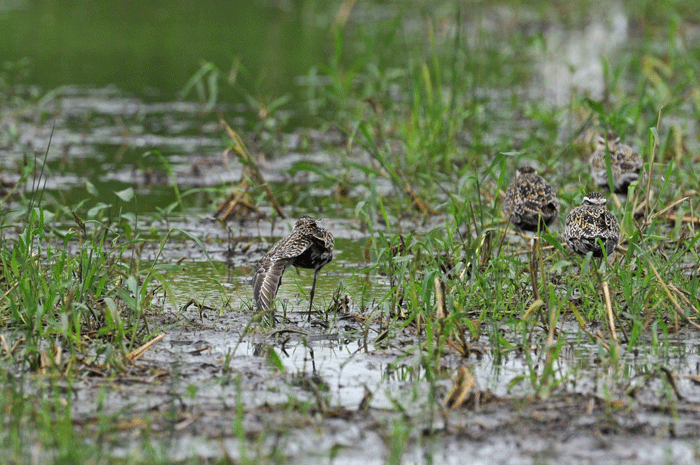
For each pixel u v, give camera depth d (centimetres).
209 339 1112
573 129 2394
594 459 811
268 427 865
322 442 838
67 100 2809
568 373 990
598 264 1291
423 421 881
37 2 4878
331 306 1242
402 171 1939
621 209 1413
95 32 4034
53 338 1079
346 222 1717
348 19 4397
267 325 1161
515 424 874
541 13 4366
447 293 1147
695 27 3922
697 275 1252
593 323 1149
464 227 1588
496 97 2803
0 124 2445
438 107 2039
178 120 2619
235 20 4481
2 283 1205
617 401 914
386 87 2538
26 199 1745
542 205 1424
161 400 923
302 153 2278
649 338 1101
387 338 1112
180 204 1839
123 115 2666
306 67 3331
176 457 804
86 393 936
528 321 1073
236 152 1762
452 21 4094
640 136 2042
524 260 1423
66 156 2186
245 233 1650
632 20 4144
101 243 1199
